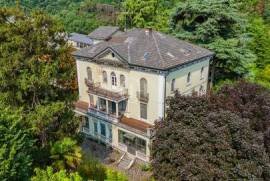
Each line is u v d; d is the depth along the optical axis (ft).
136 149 102.78
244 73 131.54
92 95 119.24
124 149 106.32
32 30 79.82
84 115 119.24
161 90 96.68
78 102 126.52
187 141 64.64
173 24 140.26
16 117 64.08
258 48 158.40
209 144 63.31
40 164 78.43
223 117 66.18
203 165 59.77
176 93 78.02
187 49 112.47
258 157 62.44
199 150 63.57
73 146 82.79
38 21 80.07
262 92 80.28
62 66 84.84
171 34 139.64
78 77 124.77
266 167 61.77
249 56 130.62
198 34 128.57
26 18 83.30
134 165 100.53
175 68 98.68
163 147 67.31
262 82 144.87
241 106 75.15
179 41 116.37
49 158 80.33
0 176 52.80
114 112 113.19
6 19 82.84
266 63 158.81
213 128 63.93
